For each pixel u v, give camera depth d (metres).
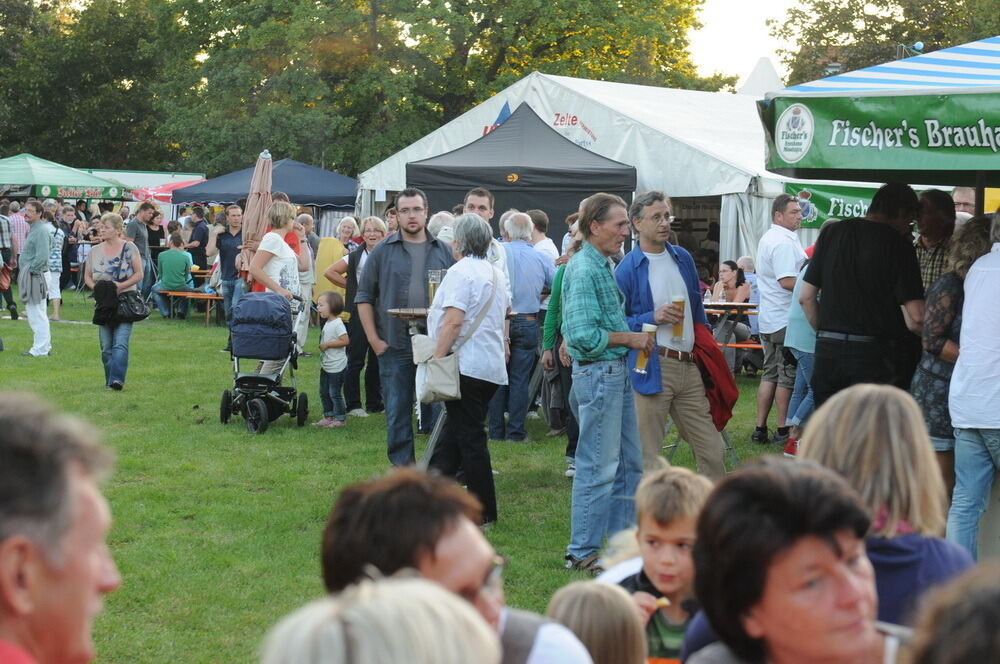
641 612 3.14
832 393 6.30
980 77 5.13
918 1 35.53
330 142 35.06
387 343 7.71
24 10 54.94
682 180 16.06
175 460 8.55
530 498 7.66
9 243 18.52
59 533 1.47
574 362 5.96
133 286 11.83
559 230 15.38
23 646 1.47
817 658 1.95
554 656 2.18
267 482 7.94
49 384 12.07
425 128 35.69
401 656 1.17
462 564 2.05
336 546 2.11
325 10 33.38
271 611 5.32
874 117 5.05
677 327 6.16
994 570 1.30
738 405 11.98
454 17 33.28
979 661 1.23
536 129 16.17
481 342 6.61
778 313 9.61
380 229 10.52
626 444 6.04
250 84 35.25
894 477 2.54
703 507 2.07
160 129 37.16
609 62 37.59
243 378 9.87
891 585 2.52
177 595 5.51
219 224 19.64
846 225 6.27
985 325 5.05
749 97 20.14
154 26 49.75
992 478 5.20
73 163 51.81
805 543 1.94
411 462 7.80
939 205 6.81
